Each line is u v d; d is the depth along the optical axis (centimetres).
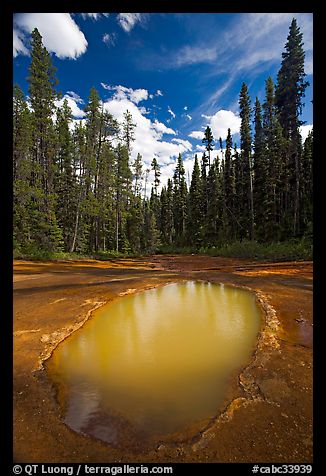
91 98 2803
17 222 2273
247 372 415
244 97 3128
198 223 4262
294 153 2386
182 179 5266
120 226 3828
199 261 2438
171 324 671
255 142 3139
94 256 2592
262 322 652
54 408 343
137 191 4212
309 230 1925
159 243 4916
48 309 752
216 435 286
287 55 2270
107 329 636
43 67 2244
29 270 1504
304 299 810
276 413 317
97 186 3041
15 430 302
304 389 363
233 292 1007
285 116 2369
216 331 618
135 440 286
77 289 1016
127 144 3469
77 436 294
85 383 405
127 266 2044
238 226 3569
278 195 2930
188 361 474
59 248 2419
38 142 2453
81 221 3269
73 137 3145
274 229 2612
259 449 265
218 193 3894
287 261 1792
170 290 1091
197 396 367
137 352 512
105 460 262
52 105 2336
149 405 349
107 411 338
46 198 2327
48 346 530
